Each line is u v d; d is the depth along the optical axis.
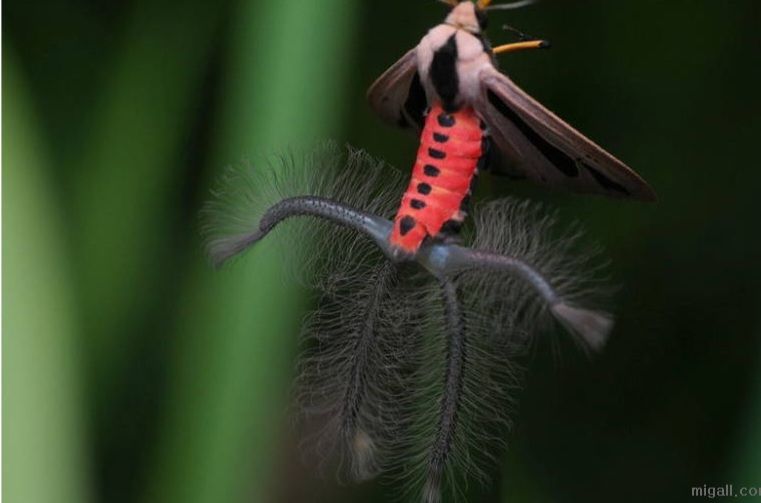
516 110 0.26
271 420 0.29
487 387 0.26
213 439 0.28
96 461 0.30
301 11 0.28
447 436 0.26
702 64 0.33
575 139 0.25
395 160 0.32
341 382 0.26
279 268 0.27
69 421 0.27
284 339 0.27
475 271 0.26
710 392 0.32
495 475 0.29
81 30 0.32
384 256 0.26
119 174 0.31
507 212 0.26
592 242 0.32
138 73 0.31
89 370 0.30
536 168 0.26
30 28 0.32
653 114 0.33
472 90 0.26
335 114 0.29
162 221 0.31
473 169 0.26
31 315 0.27
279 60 0.28
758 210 0.32
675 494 0.32
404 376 0.26
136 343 0.31
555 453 0.32
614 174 0.25
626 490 0.32
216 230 0.27
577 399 0.32
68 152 0.31
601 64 0.32
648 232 0.32
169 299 0.31
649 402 0.33
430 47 0.26
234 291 0.27
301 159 0.27
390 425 0.26
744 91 0.33
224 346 0.27
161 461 0.29
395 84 0.26
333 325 0.26
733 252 0.33
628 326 0.33
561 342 0.32
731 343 0.32
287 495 0.31
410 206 0.26
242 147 0.28
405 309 0.26
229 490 0.28
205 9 0.31
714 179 0.33
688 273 0.33
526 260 0.26
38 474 0.26
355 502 0.31
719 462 0.32
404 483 0.27
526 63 0.32
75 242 0.31
